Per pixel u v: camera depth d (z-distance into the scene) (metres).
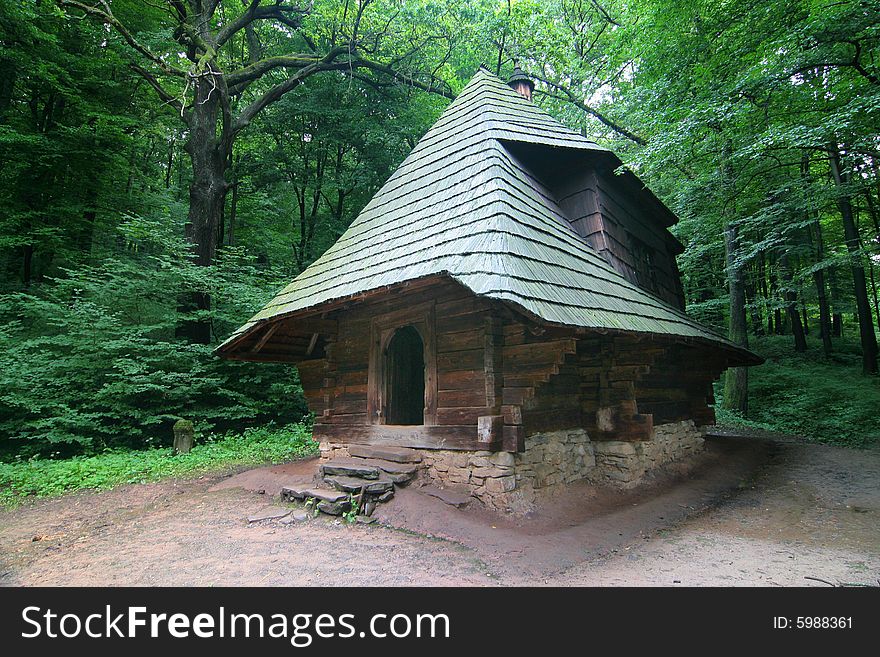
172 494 6.94
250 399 12.23
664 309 7.46
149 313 12.12
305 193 20.30
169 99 13.56
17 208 14.00
